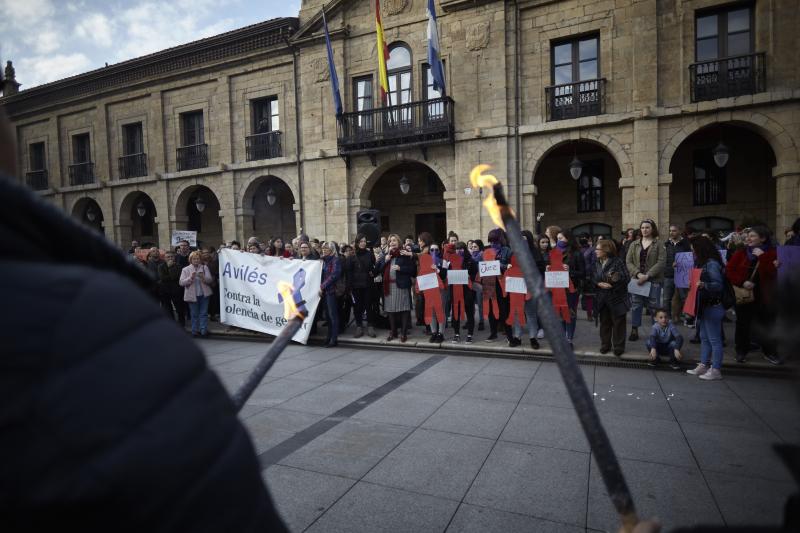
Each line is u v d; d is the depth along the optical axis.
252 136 19.27
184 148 20.77
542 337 8.78
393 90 17.02
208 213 23.41
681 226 16.95
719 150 13.44
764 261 6.21
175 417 0.54
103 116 22.48
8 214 0.51
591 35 14.62
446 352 8.12
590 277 9.72
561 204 18.41
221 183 19.95
